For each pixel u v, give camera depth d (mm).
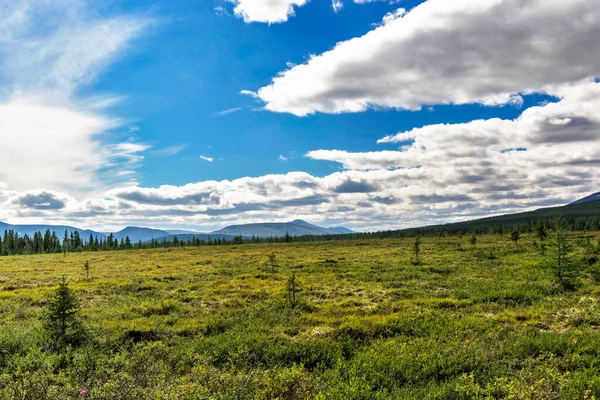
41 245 125625
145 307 20016
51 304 13383
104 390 7734
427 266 35969
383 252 58062
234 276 35531
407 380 9680
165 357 11484
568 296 20609
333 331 14219
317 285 28016
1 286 30703
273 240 167000
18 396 7434
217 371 9539
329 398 8188
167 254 77250
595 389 8227
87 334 13602
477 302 20047
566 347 11453
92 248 133625
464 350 11359
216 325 15609
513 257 39906
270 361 11195
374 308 19156
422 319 15867
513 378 9195
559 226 25484
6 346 11930
